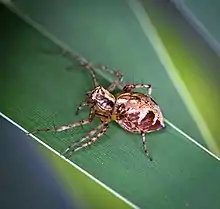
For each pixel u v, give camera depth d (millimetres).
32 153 54
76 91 60
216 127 59
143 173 54
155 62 64
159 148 56
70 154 55
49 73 61
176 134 58
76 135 56
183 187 54
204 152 57
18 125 56
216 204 53
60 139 55
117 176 54
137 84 60
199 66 63
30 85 60
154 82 62
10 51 63
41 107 58
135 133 57
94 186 53
